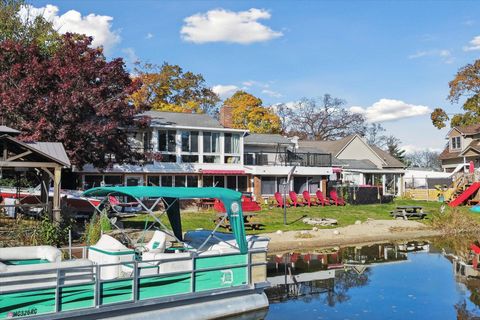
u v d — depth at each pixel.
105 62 28.92
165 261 12.13
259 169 41.25
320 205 40.69
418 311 13.65
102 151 27.39
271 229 27.66
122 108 28.08
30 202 25.25
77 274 10.98
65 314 10.62
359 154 62.66
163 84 65.44
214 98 71.62
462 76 62.06
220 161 40.56
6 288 10.08
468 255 22.91
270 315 13.22
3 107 25.48
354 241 26.72
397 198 51.91
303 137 87.69
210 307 12.66
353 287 16.34
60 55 29.11
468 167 54.84
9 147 19.47
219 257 13.00
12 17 40.88
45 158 19.72
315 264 20.28
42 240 17.89
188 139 39.03
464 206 41.12
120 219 26.72
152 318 11.73
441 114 65.38
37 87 26.19
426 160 131.00
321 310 13.70
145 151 33.56
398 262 20.92
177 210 14.36
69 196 26.67
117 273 11.94
